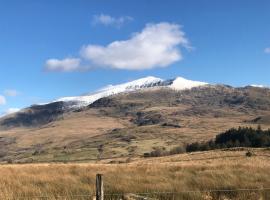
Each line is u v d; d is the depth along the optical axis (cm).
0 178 2564
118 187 2359
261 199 2186
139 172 3203
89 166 3834
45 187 2330
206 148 17325
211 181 2592
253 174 2980
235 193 2272
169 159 10519
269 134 16988
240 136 17450
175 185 2492
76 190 2280
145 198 2114
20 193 2062
